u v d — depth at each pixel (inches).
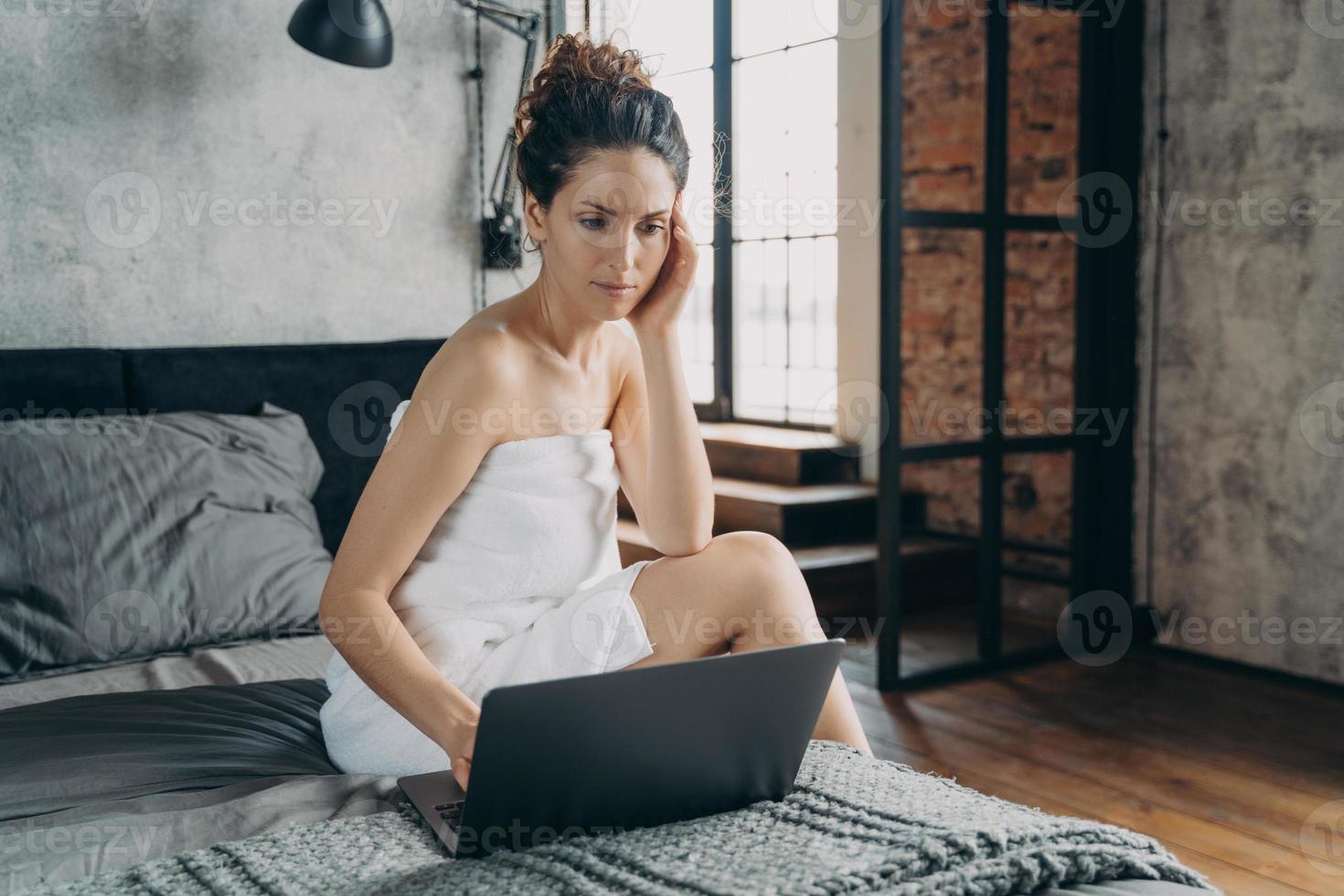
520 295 59.3
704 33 224.8
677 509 61.2
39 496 82.2
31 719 61.4
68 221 99.6
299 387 106.8
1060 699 139.3
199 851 42.4
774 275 220.4
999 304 149.3
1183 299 154.6
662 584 55.6
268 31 107.7
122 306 102.6
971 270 180.5
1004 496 179.0
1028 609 176.6
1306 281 140.5
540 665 55.2
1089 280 158.7
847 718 56.6
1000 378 150.1
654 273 57.6
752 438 211.2
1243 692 140.7
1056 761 117.8
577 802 41.8
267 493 93.4
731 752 43.7
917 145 186.5
